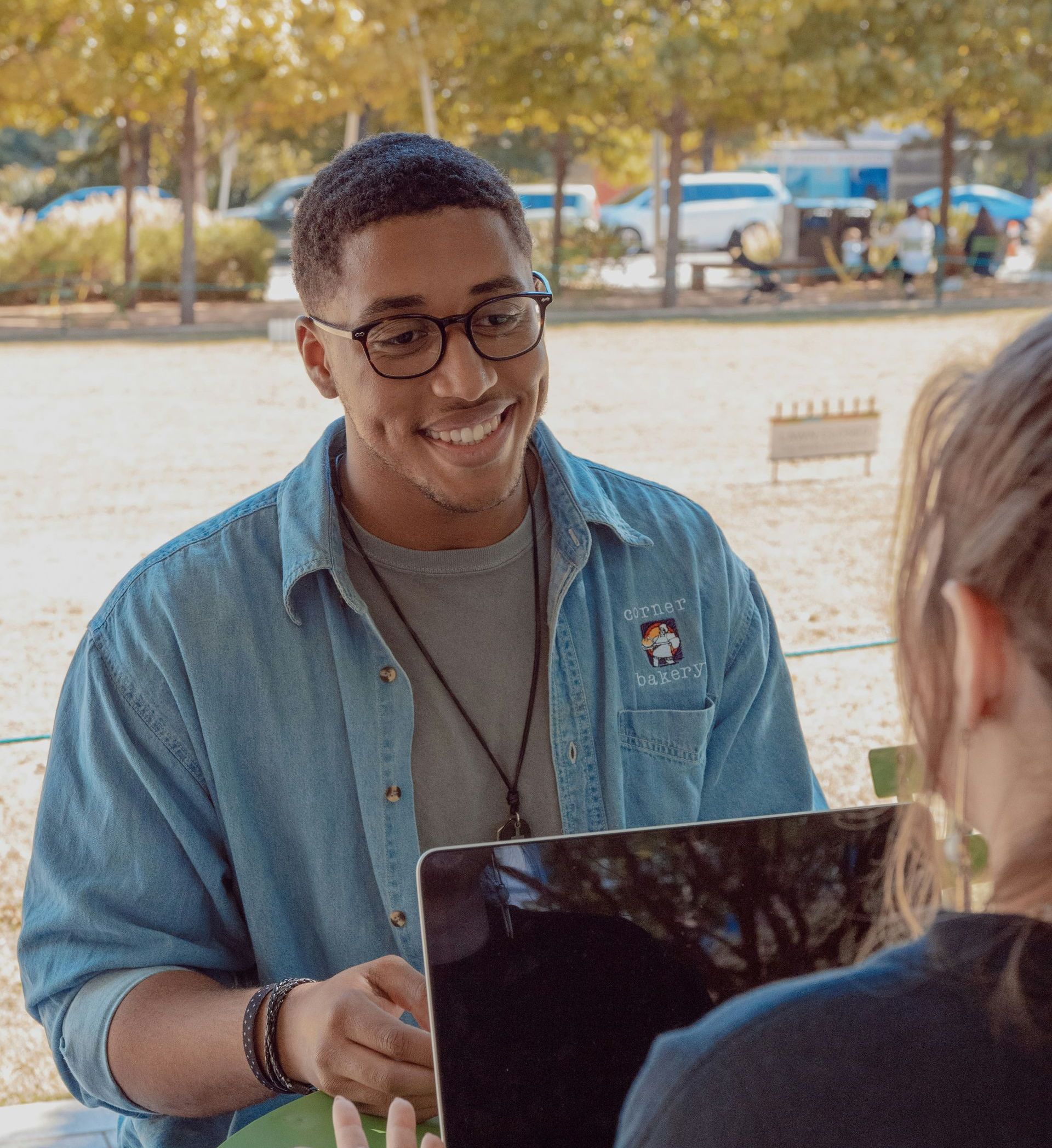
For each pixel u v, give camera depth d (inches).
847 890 37.0
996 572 24.0
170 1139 61.7
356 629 61.1
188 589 60.6
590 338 599.8
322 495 61.1
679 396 449.7
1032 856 25.0
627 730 64.8
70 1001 59.1
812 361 526.9
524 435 60.0
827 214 922.7
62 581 249.9
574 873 37.6
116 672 60.4
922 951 26.7
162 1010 56.8
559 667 62.9
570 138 938.1
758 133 895.7
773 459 322.7
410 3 647.8
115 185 1268.5
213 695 59.9
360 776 60.2
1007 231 967.6
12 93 649.0
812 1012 26.3
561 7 686.5
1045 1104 24.5
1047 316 25.4
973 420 24.9
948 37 754.2
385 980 52.3
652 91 703.7
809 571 250.1
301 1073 52.5
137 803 60.1
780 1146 25.3
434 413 57.5
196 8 625.9
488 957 37.6
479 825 61.8
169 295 782.5
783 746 69.5
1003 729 25.4
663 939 37.1
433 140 59.3
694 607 66.3
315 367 63.2
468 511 59.6
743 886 37.4
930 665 26.4
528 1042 36.9
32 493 316.5
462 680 62.1
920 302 749.9
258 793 60.9
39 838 61.6
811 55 738.8
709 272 917.2
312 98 697.0
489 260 56.5
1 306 739.4
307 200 59.4
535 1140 36.4
